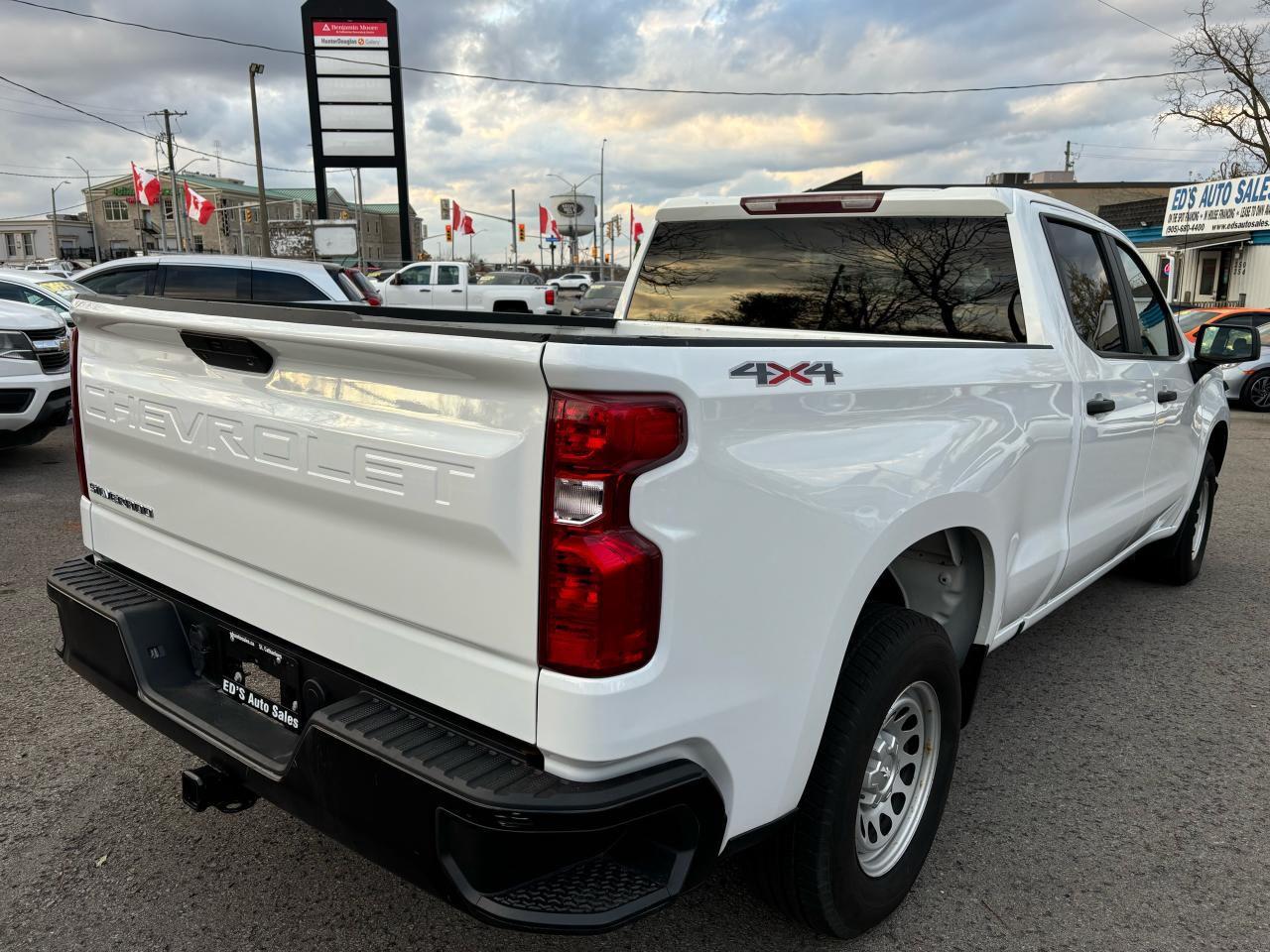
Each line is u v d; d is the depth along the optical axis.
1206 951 2.46
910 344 2.40
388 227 129.75
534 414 1.65
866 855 2.48
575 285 44.06
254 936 2.45
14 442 8.04
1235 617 5.09
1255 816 3.13
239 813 3.02
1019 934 2.53
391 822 1.80
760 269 3.87
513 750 1.79
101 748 3.43
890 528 2.21
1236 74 33.09
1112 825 3.06
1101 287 3.78
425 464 1.79
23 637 4.48
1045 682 4.21
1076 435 3.28
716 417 1.76
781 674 1.97
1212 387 5.26
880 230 3.56
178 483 2.44
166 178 82.38
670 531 1.69
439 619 1.85
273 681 2.75
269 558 2.20
